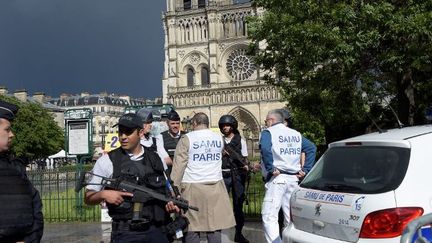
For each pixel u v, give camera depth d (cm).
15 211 541
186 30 11306
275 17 2112
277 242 1121
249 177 1922
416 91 2222
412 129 830
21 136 9494
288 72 2244
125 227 689
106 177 701
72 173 3127
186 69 11319
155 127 2134
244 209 2031
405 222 683
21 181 559
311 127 4406
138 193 689
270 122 1184
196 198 990
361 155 798
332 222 769
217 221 989
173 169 1001
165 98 11300
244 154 1463
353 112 2209
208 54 11100
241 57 10950
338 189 788
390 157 752
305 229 834
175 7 11369
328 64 2050
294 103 2330
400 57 1775
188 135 1011
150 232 698
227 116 1436
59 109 15338
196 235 1001
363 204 725
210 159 1009
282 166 1138
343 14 1833
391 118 2391
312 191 837
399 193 702
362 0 1870
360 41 1803
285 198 1139
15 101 9806
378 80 2205
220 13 11069
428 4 1797
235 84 10825
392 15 1777
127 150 731
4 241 538
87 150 2244
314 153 1227
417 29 1709
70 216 2106
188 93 11094
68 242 1559
